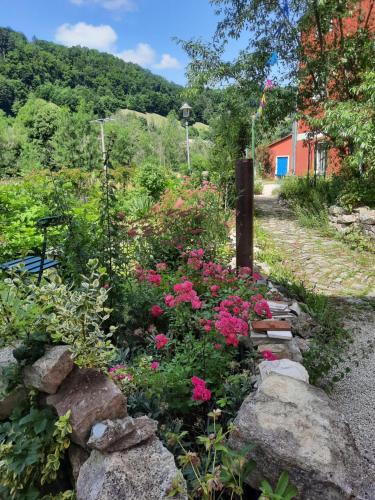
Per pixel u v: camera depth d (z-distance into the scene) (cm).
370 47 833
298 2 899
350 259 618
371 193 767
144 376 188
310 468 135
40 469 154
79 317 161
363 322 382
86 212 584
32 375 155
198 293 305
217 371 209
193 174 1088
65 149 2444
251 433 149
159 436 164
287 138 2331
